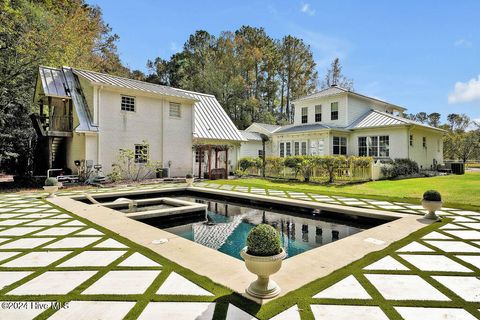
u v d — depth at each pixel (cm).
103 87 1381
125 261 357
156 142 1592
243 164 1927
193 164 1753
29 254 386
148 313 235
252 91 3838
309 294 269
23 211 688
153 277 307
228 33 3688
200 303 251
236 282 294
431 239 457
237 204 1016
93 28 2530
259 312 236
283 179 1625
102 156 1384
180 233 657
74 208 728
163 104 1620
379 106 2264
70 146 1503
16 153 1852
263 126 2508
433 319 230
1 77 1631
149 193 1122
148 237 467
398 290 281
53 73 1495
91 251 396
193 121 1747
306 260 362
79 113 1366
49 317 230
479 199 863
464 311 243
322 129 1869
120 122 1450
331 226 724
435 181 1370
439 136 2244
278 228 705
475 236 474
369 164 1445
